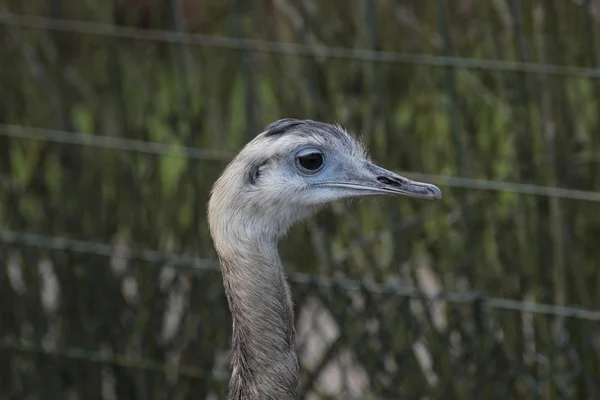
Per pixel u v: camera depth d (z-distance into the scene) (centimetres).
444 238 1209
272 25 1268
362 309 1233
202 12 1523
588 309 1196
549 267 1194
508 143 1199
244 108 1258
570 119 1166
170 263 1279
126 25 1430
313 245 1236
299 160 913
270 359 909
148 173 1284
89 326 1337
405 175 1178
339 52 1212
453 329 1220
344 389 1263
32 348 1355
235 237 906
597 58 1167
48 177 1323
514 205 1190
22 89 1337
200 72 1279
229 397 933
